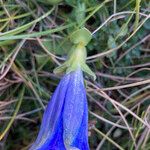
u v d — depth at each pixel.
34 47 0.14
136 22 0.13
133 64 0.15
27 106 0.15
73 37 0.12
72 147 0.11
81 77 0.12
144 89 0.15
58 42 0.14
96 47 0.14
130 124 0.15
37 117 0.15
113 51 0.14
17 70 0.14
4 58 0.14
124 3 0.14
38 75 0.15
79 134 0.11
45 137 0.11
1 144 0.15
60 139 0.11
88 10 0.14
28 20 0.14
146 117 0.15
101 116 0.15
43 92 0.15
